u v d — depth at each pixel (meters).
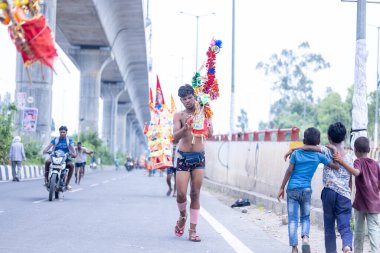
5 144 29.97
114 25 50.62
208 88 8.79
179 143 9.13
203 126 8.84
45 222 10.85
